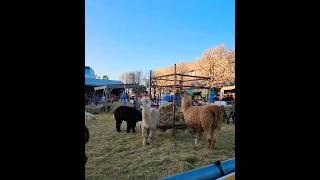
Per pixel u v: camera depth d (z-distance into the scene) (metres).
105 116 20.03
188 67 35.16
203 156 7.05
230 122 16.38
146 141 8.85
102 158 6.63
